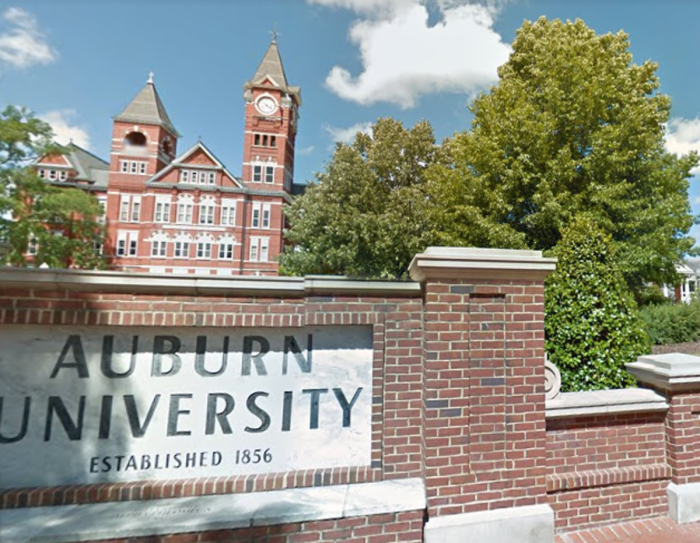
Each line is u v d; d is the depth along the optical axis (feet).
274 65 117.70
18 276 7.65
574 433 10.09
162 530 7.31
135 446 8.29
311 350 9.25
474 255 9.21
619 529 9.83
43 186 50.29
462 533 8.52
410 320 9.49
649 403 10.50
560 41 41.52
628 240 40.01
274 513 7.84
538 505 9.14
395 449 9.20
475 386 9.12
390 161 60.64
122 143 108.06
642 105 39.93
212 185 107.76
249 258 108.17
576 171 39.60
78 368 8.16
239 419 8.79
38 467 7.84
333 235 60.03
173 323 8.41
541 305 9.62
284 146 112.78
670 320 41.52
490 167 40.65
